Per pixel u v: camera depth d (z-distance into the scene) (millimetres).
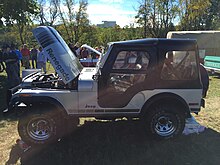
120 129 5129
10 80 9070
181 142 4512
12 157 4133
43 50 4176
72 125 5164
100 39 50406
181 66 4328
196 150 4230
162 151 4180
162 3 37031
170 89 4355
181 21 36531
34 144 4355
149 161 3881
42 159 4000
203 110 6590
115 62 4309
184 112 4516
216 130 5141
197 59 4328
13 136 5012
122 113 4465
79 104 4375
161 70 4316
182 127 4492
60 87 4512
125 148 4293
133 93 4371
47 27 4383
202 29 36875
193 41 4324
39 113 4281
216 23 37969
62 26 45156
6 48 8977
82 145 4438
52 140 4387
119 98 4379
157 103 4477
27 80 4699
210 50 14766
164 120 4516
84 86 4305
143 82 4344
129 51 4297
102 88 4328
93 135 4844
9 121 5895
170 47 4301
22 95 4234
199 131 4898
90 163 3842
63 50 4293
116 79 4352
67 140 4637
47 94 4289
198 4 34094
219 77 12000
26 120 4285
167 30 37812
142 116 4465
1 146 4555
